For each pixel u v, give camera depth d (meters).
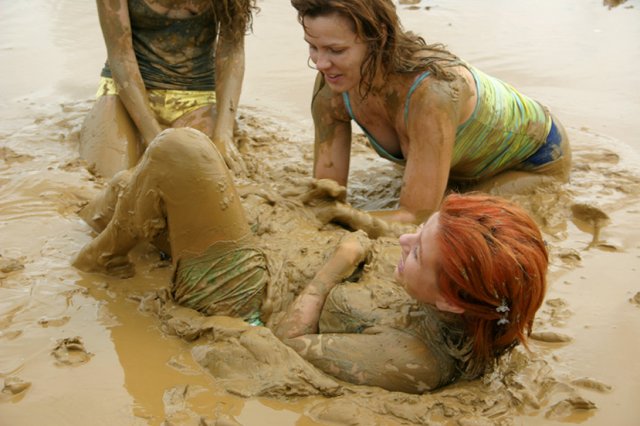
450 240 2.51
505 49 7.59
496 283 2.49
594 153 5.13
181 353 2.89
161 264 3.49
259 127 5.59
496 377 2.82
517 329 2.62
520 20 8.71
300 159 5.05
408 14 8.80
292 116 5.89
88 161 4.64
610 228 4.11
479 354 2.71
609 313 3.28
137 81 4.85
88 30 7.81
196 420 2.54
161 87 5.12
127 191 3.07
